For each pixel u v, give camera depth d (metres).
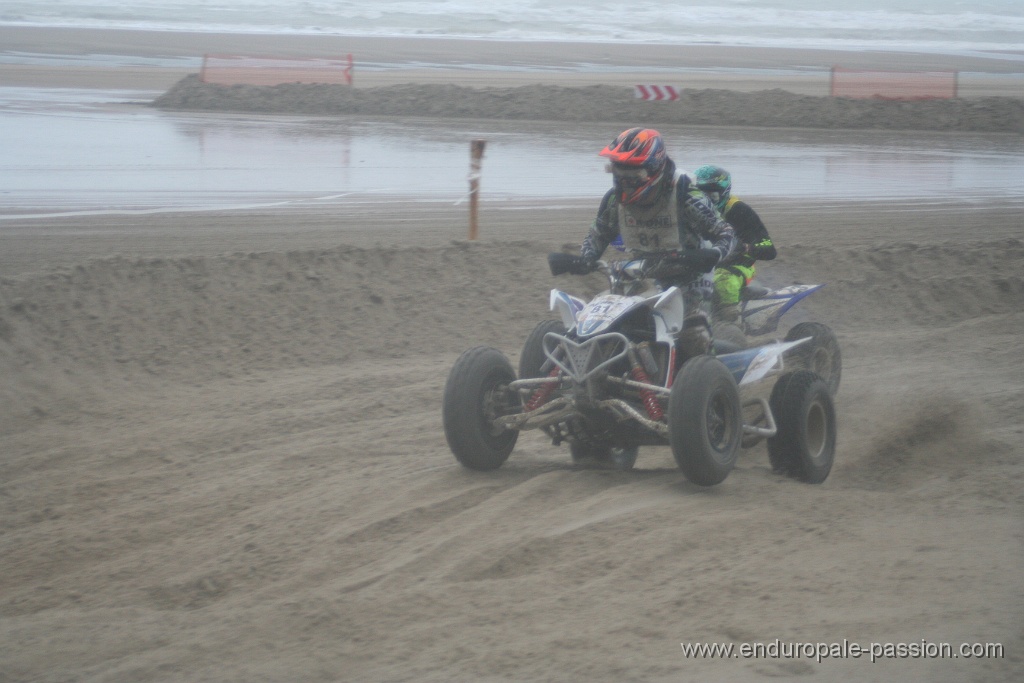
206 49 62.53
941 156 30.02
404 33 87.25
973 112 36.94
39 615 6.03
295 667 5.20
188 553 6.94
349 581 6.34
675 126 35.81
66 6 92.81
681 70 58.78
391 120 36.50
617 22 104.69
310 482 8.34
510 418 7.95
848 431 9.80
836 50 79.19
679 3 124.38
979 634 5.29
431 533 7.05
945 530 6.79
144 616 5.93
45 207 19.34
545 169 26.44
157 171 24.20
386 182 23.83
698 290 8.25
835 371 10.86
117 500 8.04
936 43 93.38
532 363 8.39
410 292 13.66
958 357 12.51
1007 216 21.38
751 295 10.67
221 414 10.32
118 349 11.59
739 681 4.91
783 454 8.00
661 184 7.73
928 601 5.67
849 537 6.64
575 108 37.47
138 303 12.29
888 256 16.08
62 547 7.09
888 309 14.71
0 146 26.84
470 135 32.72
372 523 7.21
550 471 8.45
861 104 37.53
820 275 15.39
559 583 6.10
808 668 5.01
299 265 13.63
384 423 10.11
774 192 23.53
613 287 7.93
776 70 59.81
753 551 6.43
